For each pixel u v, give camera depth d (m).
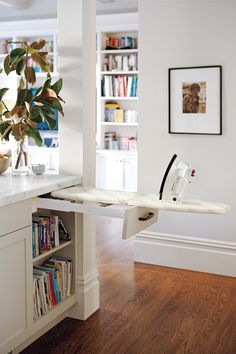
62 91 3.21
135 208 2.69
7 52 7.59
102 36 7.05
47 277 3.04
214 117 4.11
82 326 3.23
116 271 4.28
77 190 3.02
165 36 4.24
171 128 4.29
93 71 3.27
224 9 4.00
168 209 2.65
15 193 2.61
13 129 3.07
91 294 3.38
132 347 2.96
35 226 2.93
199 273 4.26
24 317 2.78
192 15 4.12
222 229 4.20
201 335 3.11
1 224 2.54
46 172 3.44
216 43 4.05
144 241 4.48
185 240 4.32
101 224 6.00
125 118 7.09
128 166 6.82
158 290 3.86
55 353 2.88
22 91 3.12
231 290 3.87
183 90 4.21
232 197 4.14
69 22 3.13
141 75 4.38
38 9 7.50
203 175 4.23
